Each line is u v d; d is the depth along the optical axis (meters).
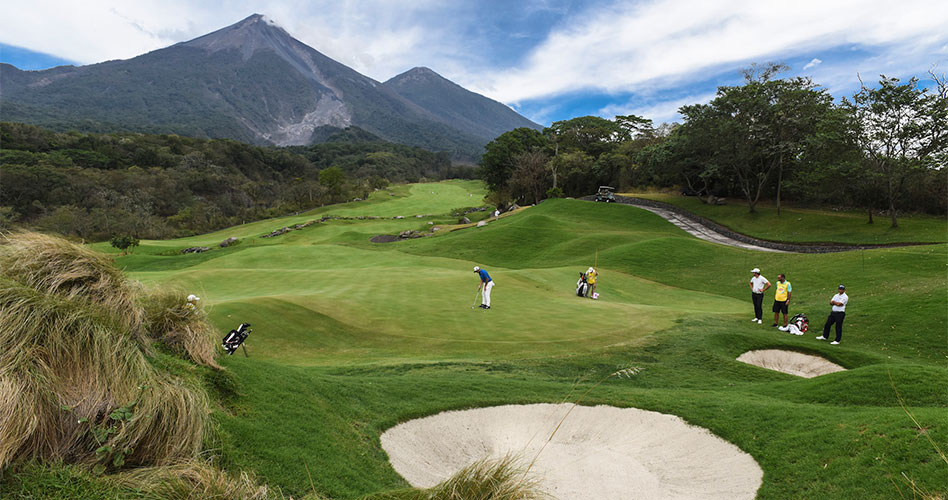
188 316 6.60
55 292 4.84
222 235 70.94
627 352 13.09
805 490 5.94
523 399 9.35
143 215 75.62
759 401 9.01
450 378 10.48
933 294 16.12
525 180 75.12
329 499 5.04
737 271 28.95
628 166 75.75
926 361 12.45
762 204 55.12
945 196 40.59
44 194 76.44
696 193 62.97
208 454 4.60
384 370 11.12
